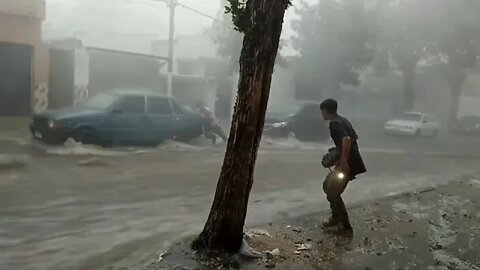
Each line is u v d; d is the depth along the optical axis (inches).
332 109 217.0
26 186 268.5
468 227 236.7
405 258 183.5
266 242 190.2
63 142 399.2
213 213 175.5
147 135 453.1
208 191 288.7
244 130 169.5
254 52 166.2
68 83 700.7
